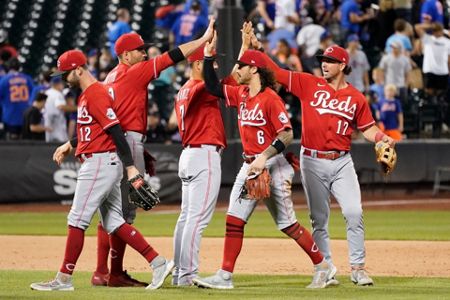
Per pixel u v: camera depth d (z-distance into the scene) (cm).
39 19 7869
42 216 5197
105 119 2527
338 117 2670
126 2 8062
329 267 2659
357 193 2697
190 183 2686
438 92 6619
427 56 6581
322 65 2700
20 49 7712
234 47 5444
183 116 2681
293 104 6250
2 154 5653
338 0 7025
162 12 6962
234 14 5444
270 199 2648
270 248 3744
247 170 2588
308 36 6425
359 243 2697
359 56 6309
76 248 2583
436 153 6316
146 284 2739
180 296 2428
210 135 2675
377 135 2695
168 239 4081
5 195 5653
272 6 6812
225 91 2639
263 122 2594
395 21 6575
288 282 2797
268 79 2603
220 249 3722
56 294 2470
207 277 2648
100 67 6238
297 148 5803
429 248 3738
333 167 2686
